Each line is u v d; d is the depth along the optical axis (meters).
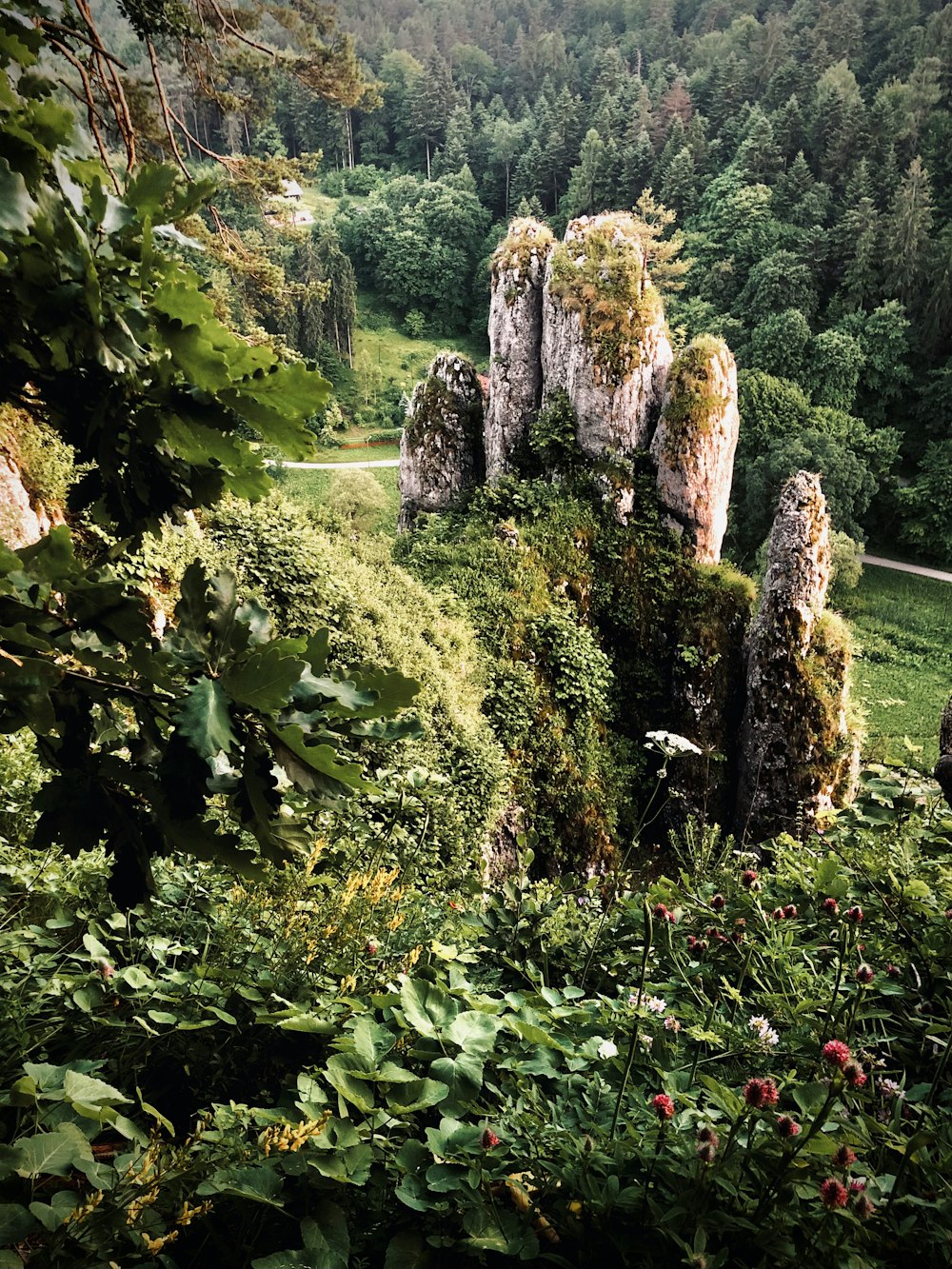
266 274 13.52
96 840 1.33
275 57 12.93
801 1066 2.39
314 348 66.81
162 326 1.16
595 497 17.52
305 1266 1.59
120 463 1.31
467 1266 1.79
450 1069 2.05
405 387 69.44
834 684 15.20
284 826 1.29
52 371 1.24
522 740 14.59
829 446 39.62
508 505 17.81
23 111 1.10
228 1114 1.85
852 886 3.46
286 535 11.21
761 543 39.59
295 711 1.19
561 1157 1.93
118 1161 1.66
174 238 1.21
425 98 91.25
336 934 2.61
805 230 51.75
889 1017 2.51
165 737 1.34
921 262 48.06
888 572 42.75
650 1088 2.28
